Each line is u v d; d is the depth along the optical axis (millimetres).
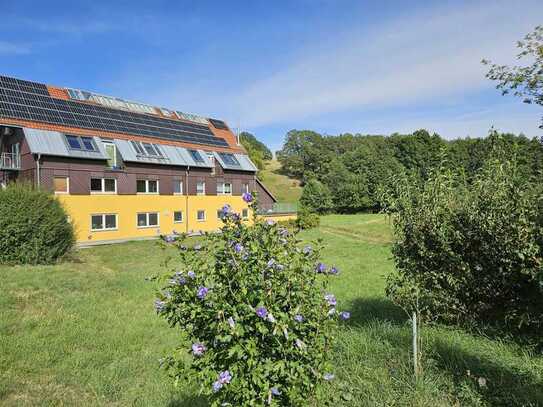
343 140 96188
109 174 25797
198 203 31922
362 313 7031
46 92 27312
